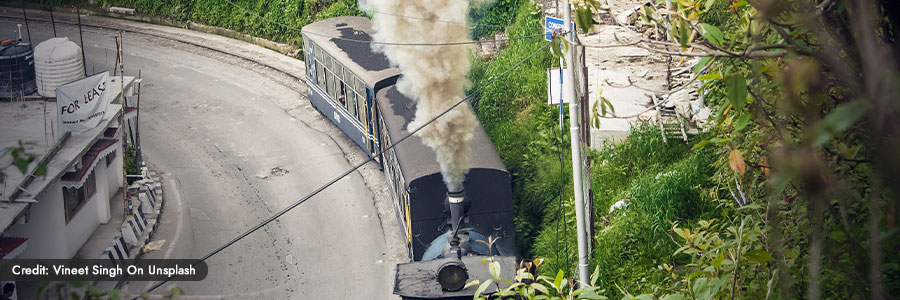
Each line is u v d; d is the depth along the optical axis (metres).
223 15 35.62
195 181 23.16
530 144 21.39
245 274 18.48
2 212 14.97
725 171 10.80
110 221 19.80
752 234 6.82
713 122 17.41
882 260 4.48
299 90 29.75
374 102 21.56
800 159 3.50
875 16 3.77
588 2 5.62
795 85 3.69
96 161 18.44
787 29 4.81
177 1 37.03
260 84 30.42
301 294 17.69
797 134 5.02
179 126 27.02
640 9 5.84
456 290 12.03
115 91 21.17
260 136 26.12
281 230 20.42
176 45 34.59
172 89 30.09
